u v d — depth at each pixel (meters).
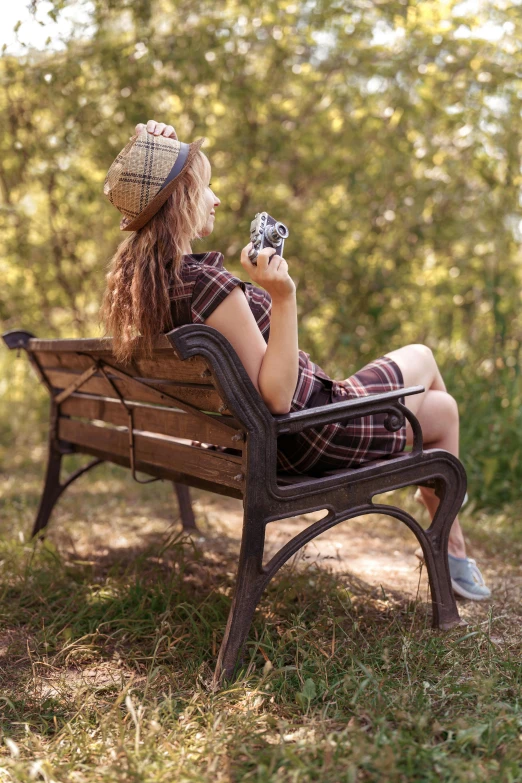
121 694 1.88
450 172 5.35
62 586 2.90
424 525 3.84
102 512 4.08
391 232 5.59
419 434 2.33
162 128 2.25
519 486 4.27
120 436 2.81
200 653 2.24
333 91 5.36
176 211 2.07
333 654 2.13
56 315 6.16
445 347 5.52
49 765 1.64
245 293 2.12
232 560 3.24
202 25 5.03
